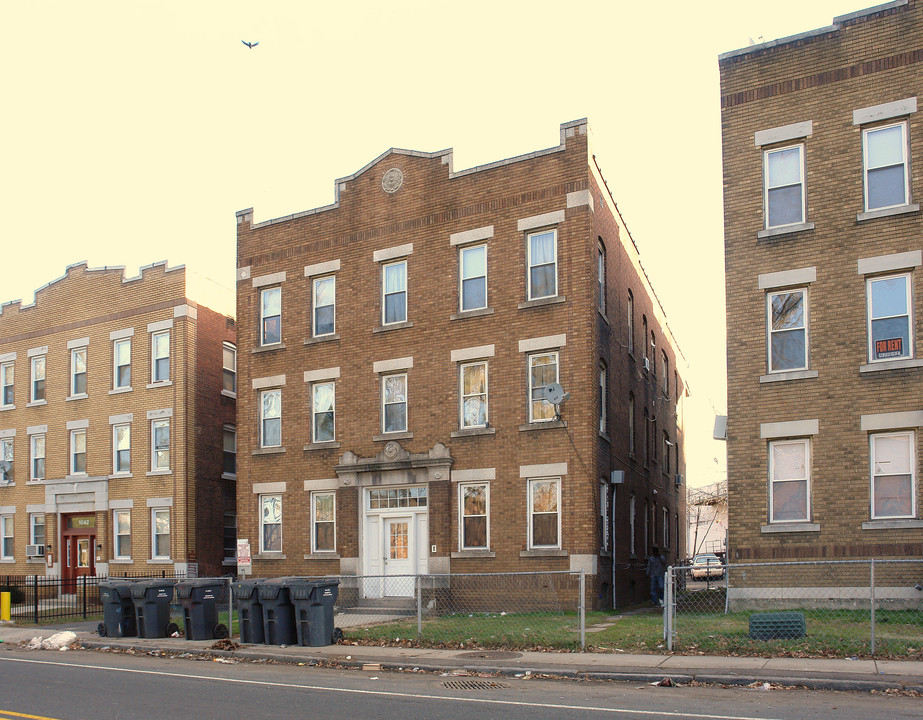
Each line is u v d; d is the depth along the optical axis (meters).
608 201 25.97
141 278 32.03
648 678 12.55
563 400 22.78
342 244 26.81
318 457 26.34
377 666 14.41
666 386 37.56
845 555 18.78
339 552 25.48
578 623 18.83
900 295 19.08
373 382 25.64
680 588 34.62
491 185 24.56
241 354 28.31
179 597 18.67
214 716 10.12
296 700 11.14
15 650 18.64
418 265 25.39
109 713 10.42
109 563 31.33
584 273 23.03
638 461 29.08
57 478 33.09
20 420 34.47
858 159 19.77
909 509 18.44
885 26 19.81
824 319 19.64
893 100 19.53
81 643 18.83
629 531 26.88
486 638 16.14
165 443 30.78
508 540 23.03
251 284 28.41
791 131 20.48
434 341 24.81
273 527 27.22
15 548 33.81
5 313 35.59
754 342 20.28
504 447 23.42
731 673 12.29
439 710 10.30
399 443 24.91
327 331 26.94
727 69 21.34
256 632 17.25
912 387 18.58
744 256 20.62
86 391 32.91
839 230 19.75
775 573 19.41
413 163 25.89
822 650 13.66
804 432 19.47
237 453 28.02
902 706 10.28
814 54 20.47
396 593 24.61
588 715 9.86
